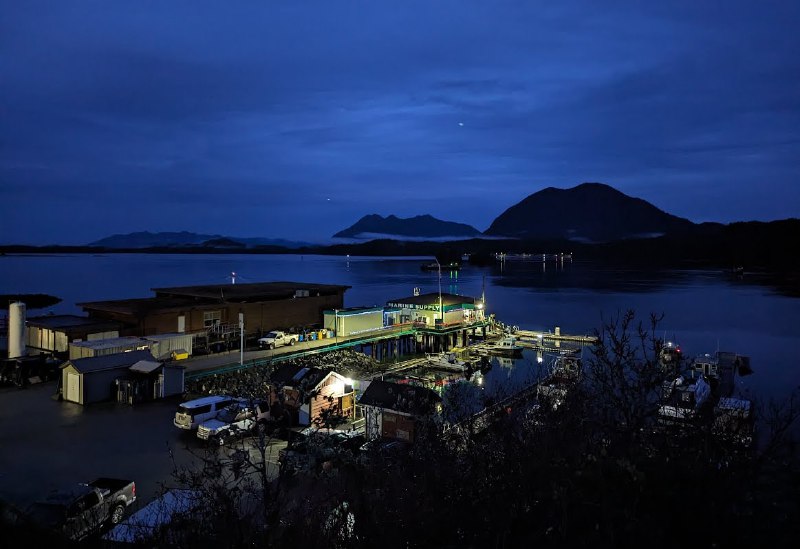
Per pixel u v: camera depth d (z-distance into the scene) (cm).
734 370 4647
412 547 679
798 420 1582
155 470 2119
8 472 2106
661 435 725
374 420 2228
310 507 808
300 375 2722
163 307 4494
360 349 5500
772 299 11894
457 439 919
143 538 911
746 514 566
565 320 8656
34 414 2842
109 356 3234
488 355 5775
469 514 689
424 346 5938
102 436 2516
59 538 745
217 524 723
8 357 3884
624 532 565
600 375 835
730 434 701
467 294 12925
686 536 562
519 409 1082
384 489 766
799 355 6009
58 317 4469
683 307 10394
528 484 672
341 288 5912
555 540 600
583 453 715
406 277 19375
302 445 822
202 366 3803
